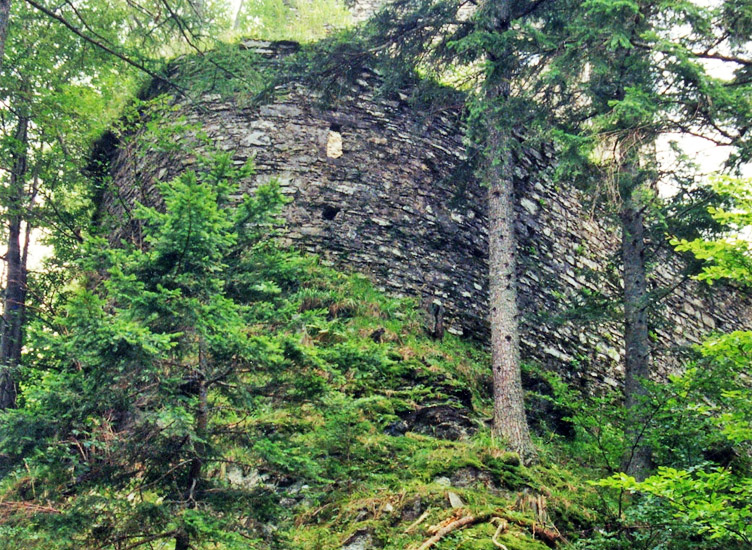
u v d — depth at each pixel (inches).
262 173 557.9
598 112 454.9
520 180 649.6
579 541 336.8
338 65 515.2
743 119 406.0
